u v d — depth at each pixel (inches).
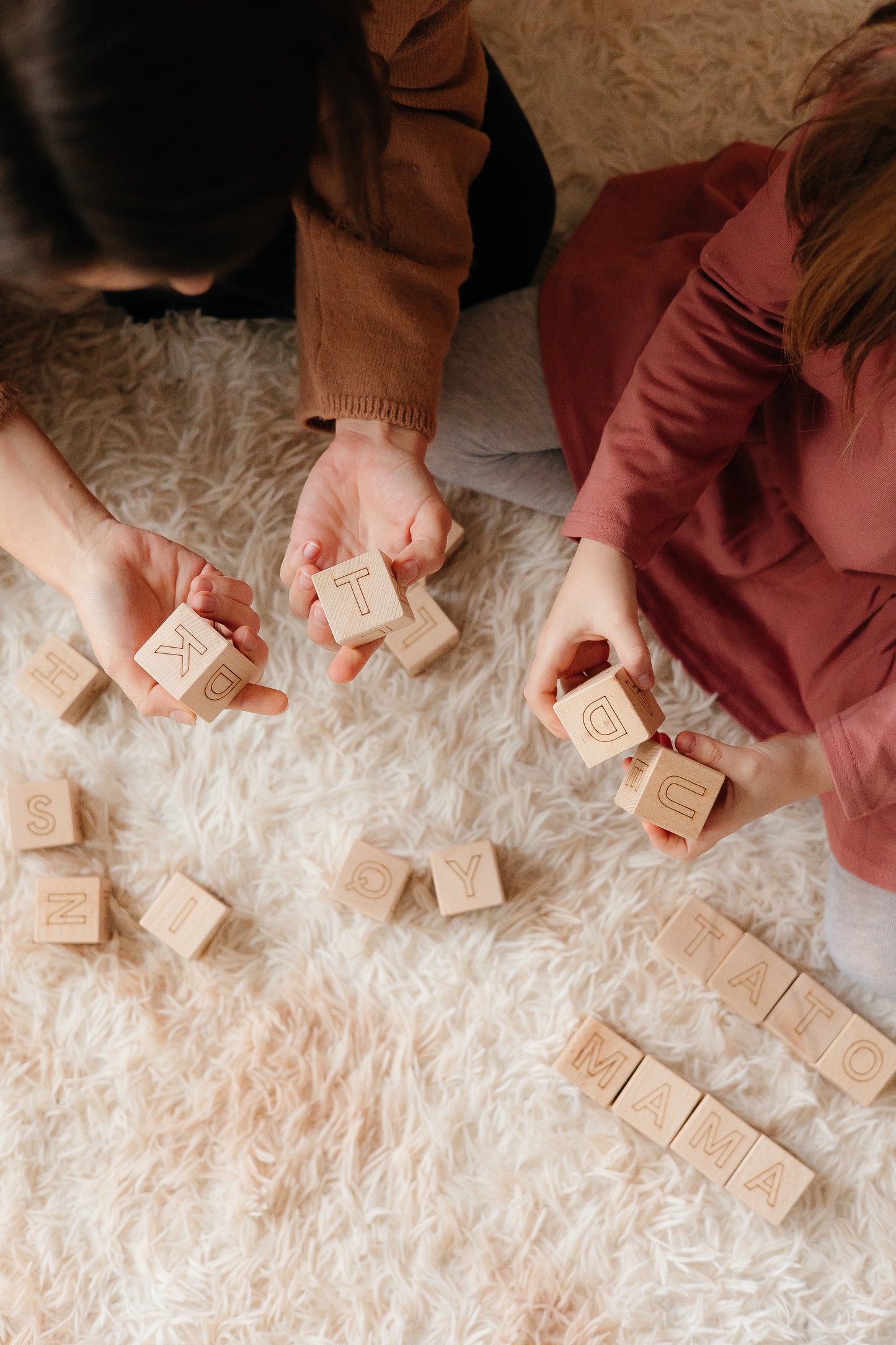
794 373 30.1
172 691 28.3
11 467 32.6
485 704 43.5
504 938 42.5
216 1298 40.0
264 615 43.7
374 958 42.4
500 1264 40.3
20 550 33.5
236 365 43.9
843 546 32.3
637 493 30.7
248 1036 41.8
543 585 43.9
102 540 32.5
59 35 14.9
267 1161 40.9
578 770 43.1
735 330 29.8
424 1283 40.2
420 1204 40.6
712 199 39.0
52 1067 42.1
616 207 41.8
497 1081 41.6
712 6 44.3
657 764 29.2
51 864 43.1
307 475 43.8
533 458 41.0
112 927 43.3
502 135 37.7
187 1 15.4
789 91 44.5
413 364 31.9
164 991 42.6
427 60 29.9
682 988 42.2
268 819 43.1
